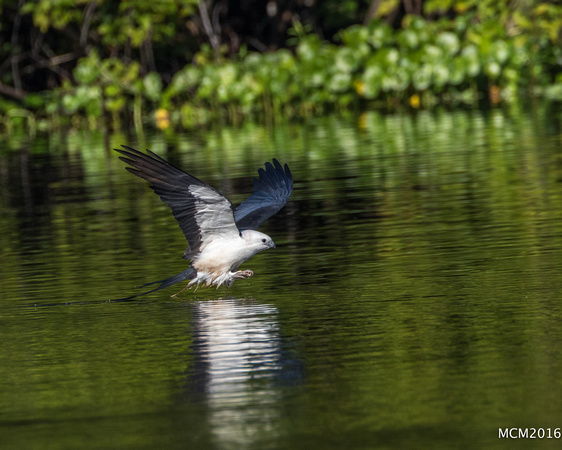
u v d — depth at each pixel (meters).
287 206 15.52
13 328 9.16
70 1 34.47
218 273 9.38
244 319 9.15
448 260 11.23
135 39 35.69
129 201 16.91
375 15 37.84
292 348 8.17
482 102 32.28
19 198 17.95
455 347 8.01
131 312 9.59
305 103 33.19
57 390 7.40
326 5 40.50
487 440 6.23
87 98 33.88
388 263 11.26
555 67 36.62
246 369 7.69
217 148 23.69
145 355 8.16
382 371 7.51
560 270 10.44
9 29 39.44
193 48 39.31
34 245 13.40
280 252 12.23
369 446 6.21
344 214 14.59
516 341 8.09
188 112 33.69
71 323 9.26
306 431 6.45
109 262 11.99
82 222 15.08
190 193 8.83
